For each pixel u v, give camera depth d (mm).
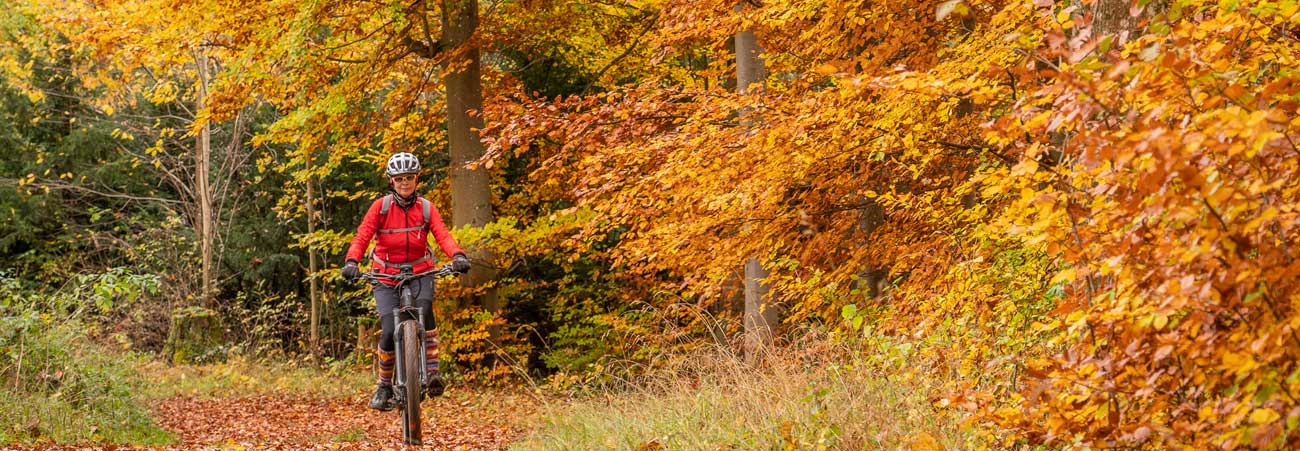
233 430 11234
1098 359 3211
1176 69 2893
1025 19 5836
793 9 8008
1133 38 4148
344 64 15359
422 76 16328
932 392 5043
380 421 12688
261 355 20641
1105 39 3100
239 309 21922
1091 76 2967
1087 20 3520
